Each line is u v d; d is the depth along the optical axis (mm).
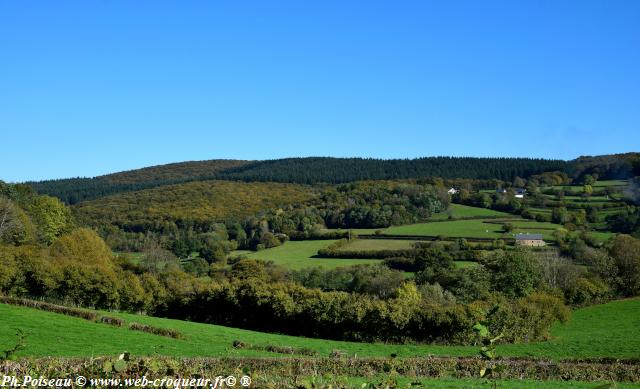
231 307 70375
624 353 46000
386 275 87500
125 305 74500
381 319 59000
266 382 9898
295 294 66500
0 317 47375
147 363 9688
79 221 135125
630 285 86375
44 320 48469
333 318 61344
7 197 104438
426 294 74812
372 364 32375
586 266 92188
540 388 27797
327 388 9734
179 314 75062
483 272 80375
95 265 77250
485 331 7285
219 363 27891
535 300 61094
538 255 92625
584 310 78750
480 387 27094
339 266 99875
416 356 41719
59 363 13039
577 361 40719
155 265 100250
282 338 55688
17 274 68438
